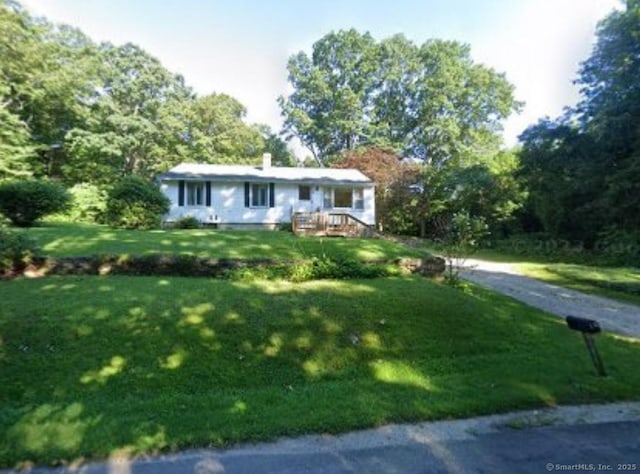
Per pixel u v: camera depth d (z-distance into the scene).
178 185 21.06
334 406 4.08
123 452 3.27
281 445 3.42
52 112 24.03
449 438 3.57
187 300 6.62
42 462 3.14
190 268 9.05
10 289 7.02
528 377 4.87
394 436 3.59
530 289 10.83
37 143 23.02
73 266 8.65
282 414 3.90
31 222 14.48
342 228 18.64
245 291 7.36
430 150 37.47
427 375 5.01
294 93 42.16
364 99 40.06
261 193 22.22
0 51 19.91
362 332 6.04
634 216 16.67
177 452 3.30
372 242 13.09
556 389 4.54
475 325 6.60
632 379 4.90
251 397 4.32
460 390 4.50
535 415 4.02
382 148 33.06
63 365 4.79
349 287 7.94
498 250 22.20
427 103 36.28
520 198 24.53
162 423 3.68
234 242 11.75
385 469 3.10
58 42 24.17
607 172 17.30
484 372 5.06
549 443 3.50
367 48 39.31
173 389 4.56
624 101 15.77
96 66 25.66
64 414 3.84
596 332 4.94
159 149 30.08
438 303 7.18
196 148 32.16
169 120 30.17
